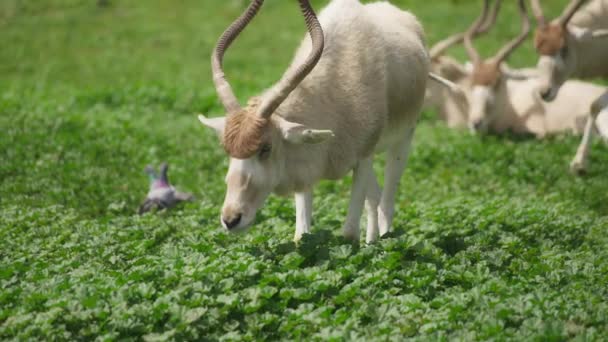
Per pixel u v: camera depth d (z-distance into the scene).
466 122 19.47
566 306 7.34
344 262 8.38
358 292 7.73
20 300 7.73
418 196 13.53
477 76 18.64
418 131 18.53
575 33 15.99
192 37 29.98
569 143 16.47
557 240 10.12
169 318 7.23
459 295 7.52
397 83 9.55
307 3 8.39
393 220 11.36
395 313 7.33
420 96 10.27
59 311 7.19
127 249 9.38
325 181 13.74
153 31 30.83
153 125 17.70
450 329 7.02
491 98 18.47
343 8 9.32
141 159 14.67
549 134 17.55
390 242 8.68
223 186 13.38
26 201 12.20
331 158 8.95
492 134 18.33
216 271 7.98
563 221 10.67
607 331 7.00
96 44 29.44
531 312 7.21
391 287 8.00
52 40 29.89
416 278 7.96
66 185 13.02
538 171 14.70
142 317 7.16
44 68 26.50
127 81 24.45
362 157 9.19
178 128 17.28
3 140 14.74
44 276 8.30
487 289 7.71
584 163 14.22
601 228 10.73
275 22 31.73
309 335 7.12
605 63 16.39
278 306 7.55
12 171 13.55
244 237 9.62
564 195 13.38
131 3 34.56
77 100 20.47
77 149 14.68
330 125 8.77
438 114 20.08
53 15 33.00
